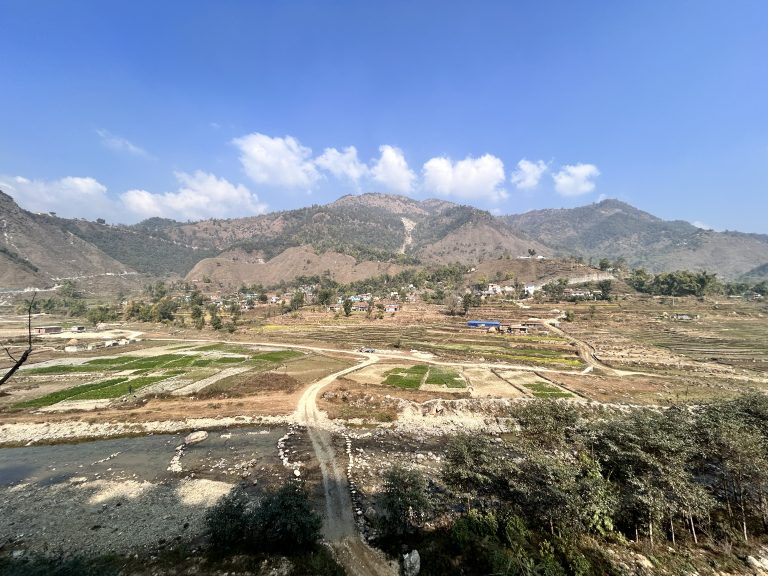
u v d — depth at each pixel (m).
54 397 60.75
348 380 71.56
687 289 198.62
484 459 27.95
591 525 24.77
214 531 27.36
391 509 27.92
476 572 23.28
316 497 34.19
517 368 82.75
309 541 27.16
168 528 29.70
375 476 38.19
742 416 34.09
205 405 58.25
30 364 85.88
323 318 171.00
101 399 59.94
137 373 76.69
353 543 27.56
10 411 54.91
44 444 45.81
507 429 51.53
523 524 25.55
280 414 55.66
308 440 47.31
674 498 25.67
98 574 24.50
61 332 142.12
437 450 44.94
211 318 166.88
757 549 24.41
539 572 21.80
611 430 30.08
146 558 26.09
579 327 136.75
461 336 123.31
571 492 24.70
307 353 100.19
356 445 46.03
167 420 52.62
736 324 140.50
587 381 71.81
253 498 34.03
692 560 23.59
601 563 23.00
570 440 33.16
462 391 64.31
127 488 35.97
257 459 42.09
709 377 76.25
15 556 26.48
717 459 29.17
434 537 27.33
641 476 26.19
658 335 123.88
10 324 161.88
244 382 68.38
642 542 25.11
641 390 66.31
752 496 29.05
